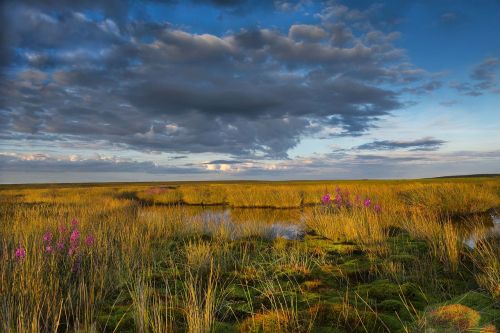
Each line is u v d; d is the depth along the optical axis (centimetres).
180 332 478
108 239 971
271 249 1030
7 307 479
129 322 516
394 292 615
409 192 2203
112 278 710
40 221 1119
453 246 856
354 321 477
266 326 471
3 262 626
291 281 702
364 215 1355
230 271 802
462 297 548
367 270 792
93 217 1464
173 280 737
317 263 861
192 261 847
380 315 496
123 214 1625
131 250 880
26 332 440
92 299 570
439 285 669
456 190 1970
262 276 754
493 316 461
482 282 624
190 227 1380
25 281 564
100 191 3888
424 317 465
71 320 532
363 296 606
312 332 453
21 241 763
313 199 2895
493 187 2575
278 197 2758
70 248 708
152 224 1316
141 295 522
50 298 552
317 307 520
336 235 1209
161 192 3522
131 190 4141
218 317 546
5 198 2867
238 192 3095
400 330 448
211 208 2725
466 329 428
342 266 829
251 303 586
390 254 909
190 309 488
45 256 686
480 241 909
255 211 2464
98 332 488
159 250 996
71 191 3856
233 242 1136
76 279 670
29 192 3591
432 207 1791
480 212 1820
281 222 1828
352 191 2539
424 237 1090
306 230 1474
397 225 1357
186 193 3366
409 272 759
